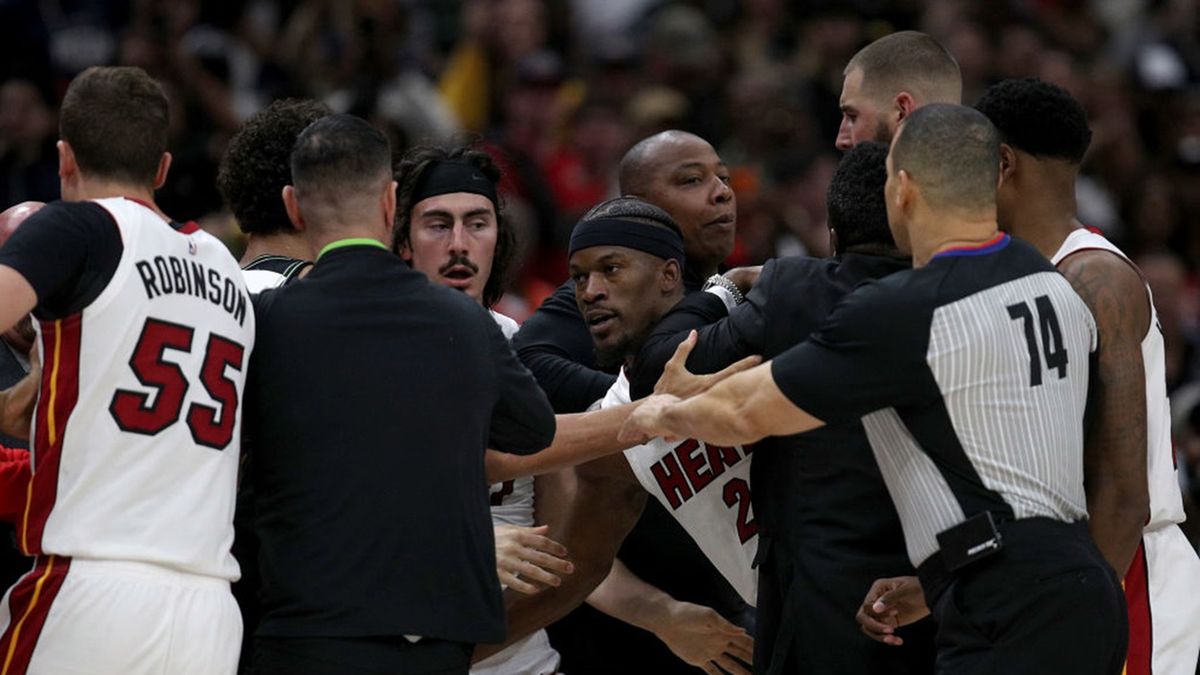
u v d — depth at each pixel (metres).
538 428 17.03
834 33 45.94
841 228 17.44
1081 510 16.22
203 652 15.59
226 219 30.83
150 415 15.50
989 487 15.73
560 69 44.38
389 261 16.44
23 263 15.02
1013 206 18.50
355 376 15.94
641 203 19.39
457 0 47.81
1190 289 42.47
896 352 15.61
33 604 15.35
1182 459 26.23
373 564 15.60
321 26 43.47
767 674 17.75
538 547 18.44
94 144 16.05
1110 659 15.73
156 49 39.59
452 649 15.93
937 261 15.99
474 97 44.34
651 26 48.69
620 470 19.23
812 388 15.75
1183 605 18.78
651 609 20.14
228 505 15.99
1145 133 48.06
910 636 17.23
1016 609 15.48
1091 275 17.69
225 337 15.99
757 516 18.12
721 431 16.28
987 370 15.68
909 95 19.59
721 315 18.84
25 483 16.34
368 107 36.47
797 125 40.09
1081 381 16.36
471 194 20.14
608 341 19.14
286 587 15.62
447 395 16.09
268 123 19.44
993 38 48.47
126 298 15.49
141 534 15.35
